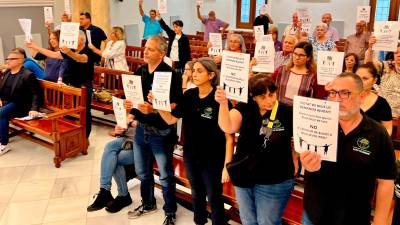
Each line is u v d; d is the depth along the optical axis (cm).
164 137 295
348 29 1026
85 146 459
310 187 198
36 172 414
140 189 347
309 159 170
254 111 228
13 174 409
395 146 302
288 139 225
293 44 447
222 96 224
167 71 282
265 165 225
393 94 377
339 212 190
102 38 649
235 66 216
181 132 372
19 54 464
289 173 232
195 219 297
